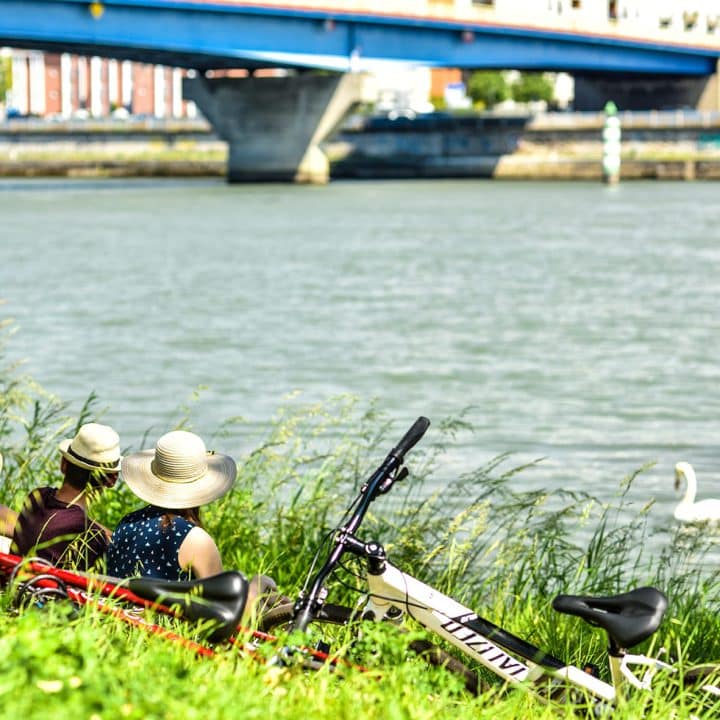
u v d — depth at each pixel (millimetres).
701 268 80375
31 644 7469
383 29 142000
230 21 128250
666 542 21328
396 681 8336
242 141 180000
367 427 31188
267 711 7711
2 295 65500
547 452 32688
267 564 15469
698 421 37375
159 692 7449
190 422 36094
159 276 75188
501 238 101500
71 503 10516
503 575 16156
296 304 63562
